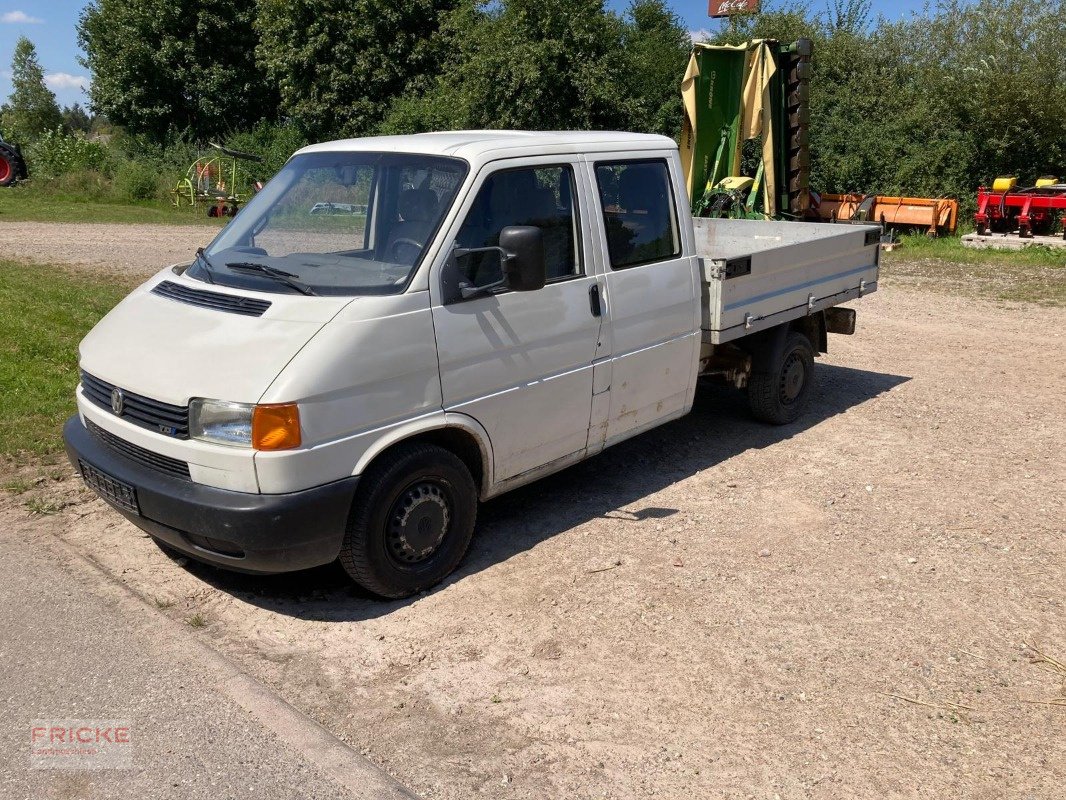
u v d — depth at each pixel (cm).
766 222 816
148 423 414
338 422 399
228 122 3862
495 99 2394
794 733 349
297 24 3072
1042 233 1822
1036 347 991
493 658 399
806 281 691
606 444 552
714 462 646
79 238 1820
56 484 573
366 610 441
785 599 451
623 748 341
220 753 333
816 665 395
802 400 736
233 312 427
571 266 507
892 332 1075
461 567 485
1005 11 2108
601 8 2347
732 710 363
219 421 388
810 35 2552
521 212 480
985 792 317
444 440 468
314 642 412
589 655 402
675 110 2634
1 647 395
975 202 2038
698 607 443
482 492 485
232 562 407
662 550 505
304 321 405
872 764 331
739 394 824
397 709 364
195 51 3722
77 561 477
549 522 543
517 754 337
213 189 2633
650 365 561
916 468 630
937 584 467
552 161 498
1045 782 322
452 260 442
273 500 386
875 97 2289
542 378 491
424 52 2983
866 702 368
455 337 441
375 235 464
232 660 395
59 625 414
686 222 588
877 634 420
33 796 310
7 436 632
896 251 1761
